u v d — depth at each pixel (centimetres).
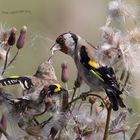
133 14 1283
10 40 1224
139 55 1236
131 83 1233
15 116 1153
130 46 1238
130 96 1252
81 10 2491
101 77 1218
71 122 1180
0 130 1153
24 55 1873
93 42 2445
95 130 1200
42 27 2427
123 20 1275
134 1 1324
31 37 1509
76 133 1188
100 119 1202
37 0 2523
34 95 1138
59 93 1147
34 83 1141
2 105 1155
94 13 2486
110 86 1205
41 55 1881
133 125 1248
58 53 1997
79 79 1257
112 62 1237
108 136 1216
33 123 1164
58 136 1177
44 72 1163
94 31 2462
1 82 1122
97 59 1243
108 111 1174
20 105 1150
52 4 2511
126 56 1228
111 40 1242
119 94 1194
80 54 1256
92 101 1216
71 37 1280
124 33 1263
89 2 2505
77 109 1212
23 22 2431
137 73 1230
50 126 1160
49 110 1152
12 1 2472
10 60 1272
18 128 1159
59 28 2466
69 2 2502
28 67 1872
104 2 2509
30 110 1148
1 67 1221
